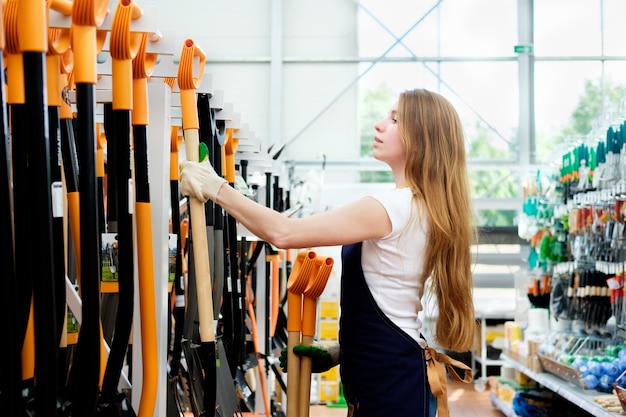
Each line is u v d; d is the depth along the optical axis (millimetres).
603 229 4598
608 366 4418
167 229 1714
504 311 8422
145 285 1598
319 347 2275
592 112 9805
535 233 6363
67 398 1366
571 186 5305
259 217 1846
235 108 9906
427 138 2080
